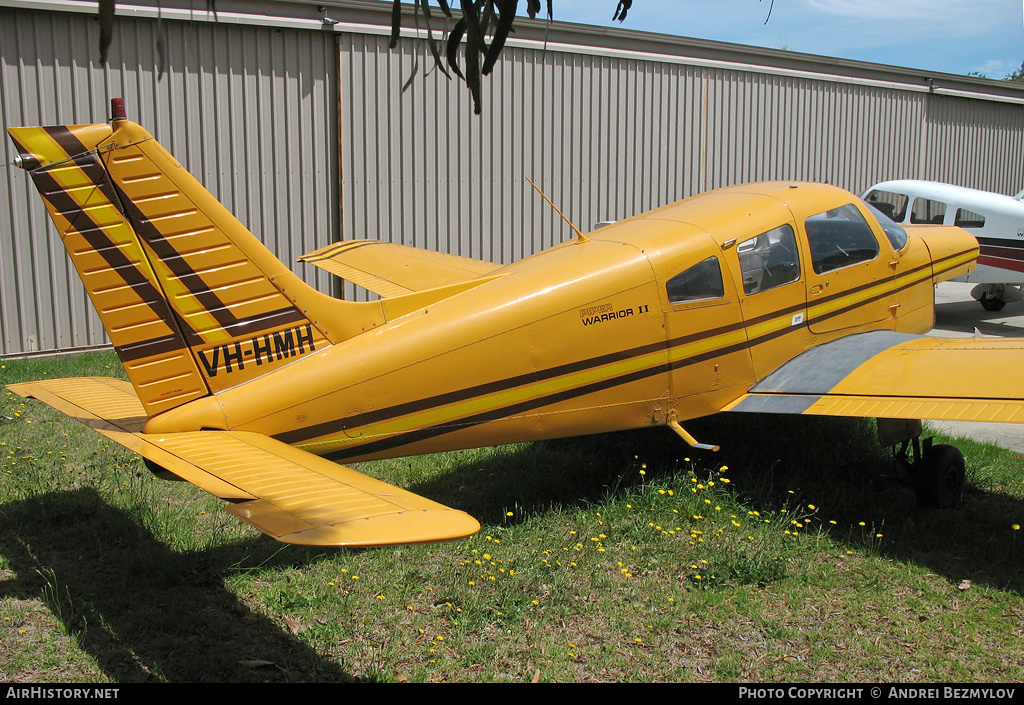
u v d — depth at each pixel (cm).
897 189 1375
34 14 889
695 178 1377
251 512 272
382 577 432
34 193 925
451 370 457
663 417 535
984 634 379
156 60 952
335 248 854
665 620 388
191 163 985
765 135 1441
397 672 349
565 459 591
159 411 398
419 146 1118
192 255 400
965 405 461
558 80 1208
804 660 360
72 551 457
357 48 1057
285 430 418
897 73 1587
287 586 422
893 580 431
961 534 484
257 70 1005
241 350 414
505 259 1213
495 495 539
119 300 386
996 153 1838
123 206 384
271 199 1039
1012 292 1307
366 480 316
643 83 1288
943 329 1203
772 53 1408
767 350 564
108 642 370
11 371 846
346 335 443
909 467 541
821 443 630
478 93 282
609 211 1295
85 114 928
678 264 523
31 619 388
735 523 479
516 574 429
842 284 601
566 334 487
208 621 388
